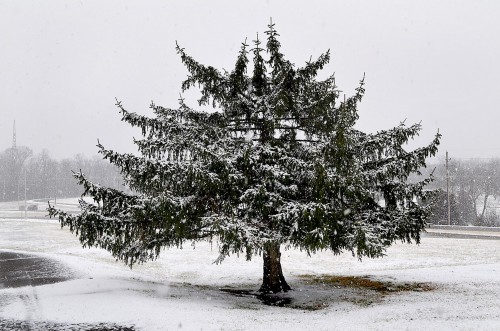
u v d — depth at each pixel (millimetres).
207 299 14047
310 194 13703
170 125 14695
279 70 14984
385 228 13703
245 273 21719
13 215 66188
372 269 22828
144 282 17109
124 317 11148
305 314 12023
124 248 14453
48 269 20047
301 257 26328
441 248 29031
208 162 13289
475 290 14773
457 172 75875
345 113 13180
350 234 13117
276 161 13773
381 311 11977
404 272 19750
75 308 11938
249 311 12250
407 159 13977
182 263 24281
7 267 20625
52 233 40156
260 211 13352
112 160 13453
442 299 13406
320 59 15078
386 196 14648
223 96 15172
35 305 12406
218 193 13570
